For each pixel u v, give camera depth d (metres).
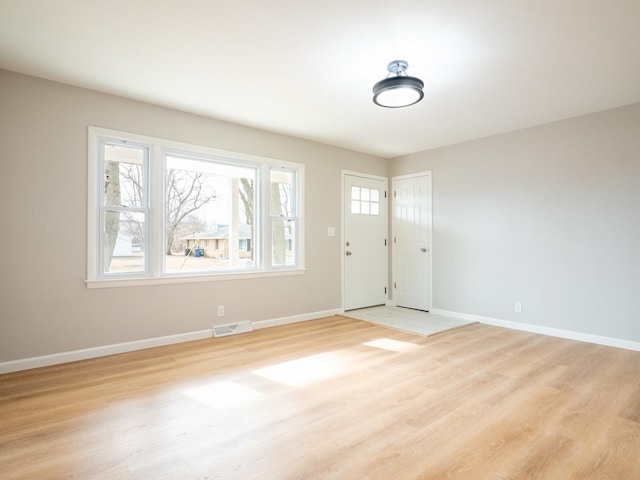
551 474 1.62
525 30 2.28
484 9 2.07
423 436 1.93
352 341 3.77
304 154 4.75
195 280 3.78
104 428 2.01
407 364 3.06
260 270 4.30
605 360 3.15
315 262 4.87
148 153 3.56
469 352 3.39
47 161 2.98
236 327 4.07
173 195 4.08
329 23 2.22
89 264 3.16
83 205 3.15
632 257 3.48
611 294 3.60
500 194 4.46
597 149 3.70
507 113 3.77
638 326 3.44
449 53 2.57
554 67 2.77
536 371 2.89
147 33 2.33
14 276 2.85
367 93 3.28
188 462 1.70
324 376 2.79
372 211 5.64
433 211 5.21
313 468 1.66
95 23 2.22
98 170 3.29
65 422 2.07
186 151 3.78
